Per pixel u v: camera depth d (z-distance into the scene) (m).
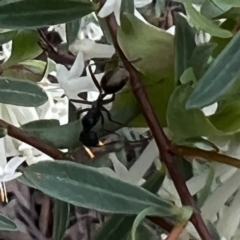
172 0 0.16
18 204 0.21
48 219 0.21
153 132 0.12
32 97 0.12
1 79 0.12
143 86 0.13
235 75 0.10
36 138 0.13
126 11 0.14
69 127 0.14
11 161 0.15
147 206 0.11
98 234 0.12
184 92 0.12
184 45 0.13
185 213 0.11
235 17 0.13
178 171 0.12
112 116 0.14
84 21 0.17
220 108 0.13
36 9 0.12
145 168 0.14
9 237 0.20
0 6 0.12
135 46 0.13
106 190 0.11
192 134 0.12
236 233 0.14
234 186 0.13
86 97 0.16
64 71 0.15
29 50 0.16
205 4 0.13
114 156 0.15
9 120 0.17
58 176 0.11
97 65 0.16
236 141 0.13
